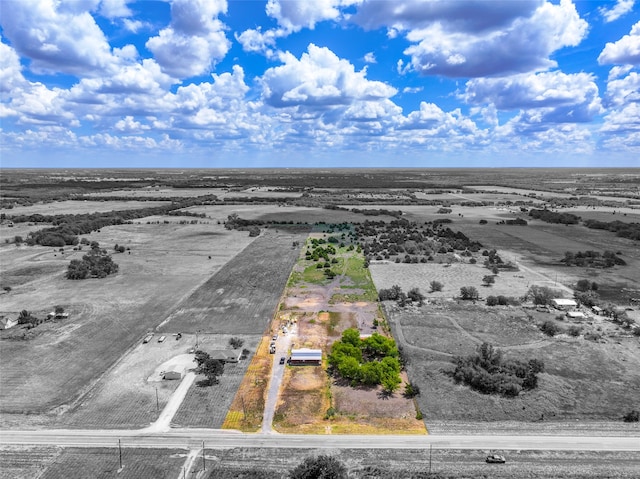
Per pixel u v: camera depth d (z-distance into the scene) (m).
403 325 81.00
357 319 84.19
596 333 76.62
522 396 57.44
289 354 69.38
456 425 51.34
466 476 42.78
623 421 52.12
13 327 80.38
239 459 45.50
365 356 68.75
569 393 58.06
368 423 51.78
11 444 47.88
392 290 96.88
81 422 51.94
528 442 48.09
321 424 51.56
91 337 76.06
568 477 42.56
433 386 60.00
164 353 69.69
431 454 46.16
